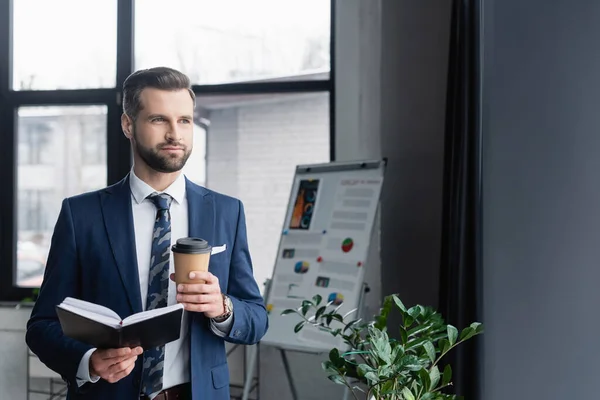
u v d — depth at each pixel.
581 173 2.13
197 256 1.32
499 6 2.32
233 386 3.52
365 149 3.36
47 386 3.65
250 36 3.63
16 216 3.89
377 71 3.35
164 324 1.25
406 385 1.63
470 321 2.34
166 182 1.53
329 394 3.40
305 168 3.27
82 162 3.84
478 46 2.41
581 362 2.11
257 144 3.62
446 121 2.91
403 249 3.28
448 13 3.27
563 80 2.17
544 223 2.20
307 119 3.57
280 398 3.48
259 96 3.62
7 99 3.88
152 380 1.42
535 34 2.23
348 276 2.88
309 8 3.56
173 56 3.72
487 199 2.35
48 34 3.86
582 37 2.14
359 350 1.72
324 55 3.55
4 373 3.66
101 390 1.42
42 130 3.87
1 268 3.87
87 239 1.47
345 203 3.04
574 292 2.13
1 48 3.87
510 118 2.29
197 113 3.67
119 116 3.78
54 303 1.46
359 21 3.38
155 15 3.73
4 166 3.88
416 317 1.75
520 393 2.22
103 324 1.19
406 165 3.30
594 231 2.10
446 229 2.88
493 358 2.28
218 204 1.60
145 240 1.51
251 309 1.54
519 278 2.24
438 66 3.27
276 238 3.59
